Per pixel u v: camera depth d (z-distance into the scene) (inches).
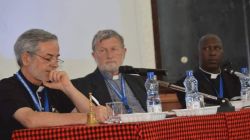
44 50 175.0
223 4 331.9
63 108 189.5
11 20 259.9
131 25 296.7
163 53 313.6
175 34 317.7
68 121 149.3
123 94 220.5
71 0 278.4
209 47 276.5
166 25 315.9
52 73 178.1
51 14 271.9
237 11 335.6
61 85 179.9
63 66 271.4
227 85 273.9
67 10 276.5
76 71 275.6
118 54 221.8
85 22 281.4
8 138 160.6
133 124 118.6
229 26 332.8
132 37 296.5
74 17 278.4
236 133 151.9
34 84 179.3
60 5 274.8
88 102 180.4
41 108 178.5
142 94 223.0
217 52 276.1
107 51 220.2
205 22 326.6
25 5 264.7
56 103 187.8
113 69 220.4
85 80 218.4
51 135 120.0
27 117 153.6
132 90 223.5
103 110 150.1
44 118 151.1
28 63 176.1
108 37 221.9
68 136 119.6
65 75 180.9
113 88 221.3
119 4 293.4
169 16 317.1
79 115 151.0
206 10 327.6
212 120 144.2
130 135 118.3
